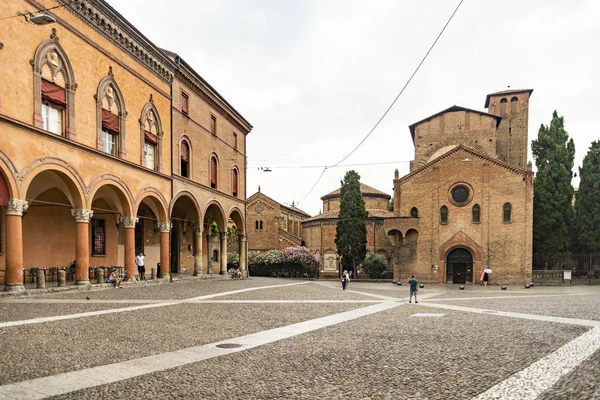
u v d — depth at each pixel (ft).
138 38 87.30
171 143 100.42
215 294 76.23
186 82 108.27
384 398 23.27
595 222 162.61
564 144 168.35
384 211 208.44
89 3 73.15
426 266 153.69
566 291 117.91
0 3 56.80
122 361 29.55
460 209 153.17
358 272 180.55
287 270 188.55
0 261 71.82
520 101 189.47
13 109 58.44
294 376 27.07
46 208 82.48
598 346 36.88
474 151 153.38
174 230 123.54
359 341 38.29
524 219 147.02
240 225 146.41
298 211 257.96
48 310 49.37
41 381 24.76
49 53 65.41
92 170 73.56
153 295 69.67
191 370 27.89
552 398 23.59
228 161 135.23
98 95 76.13
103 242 95.35
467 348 35.76
